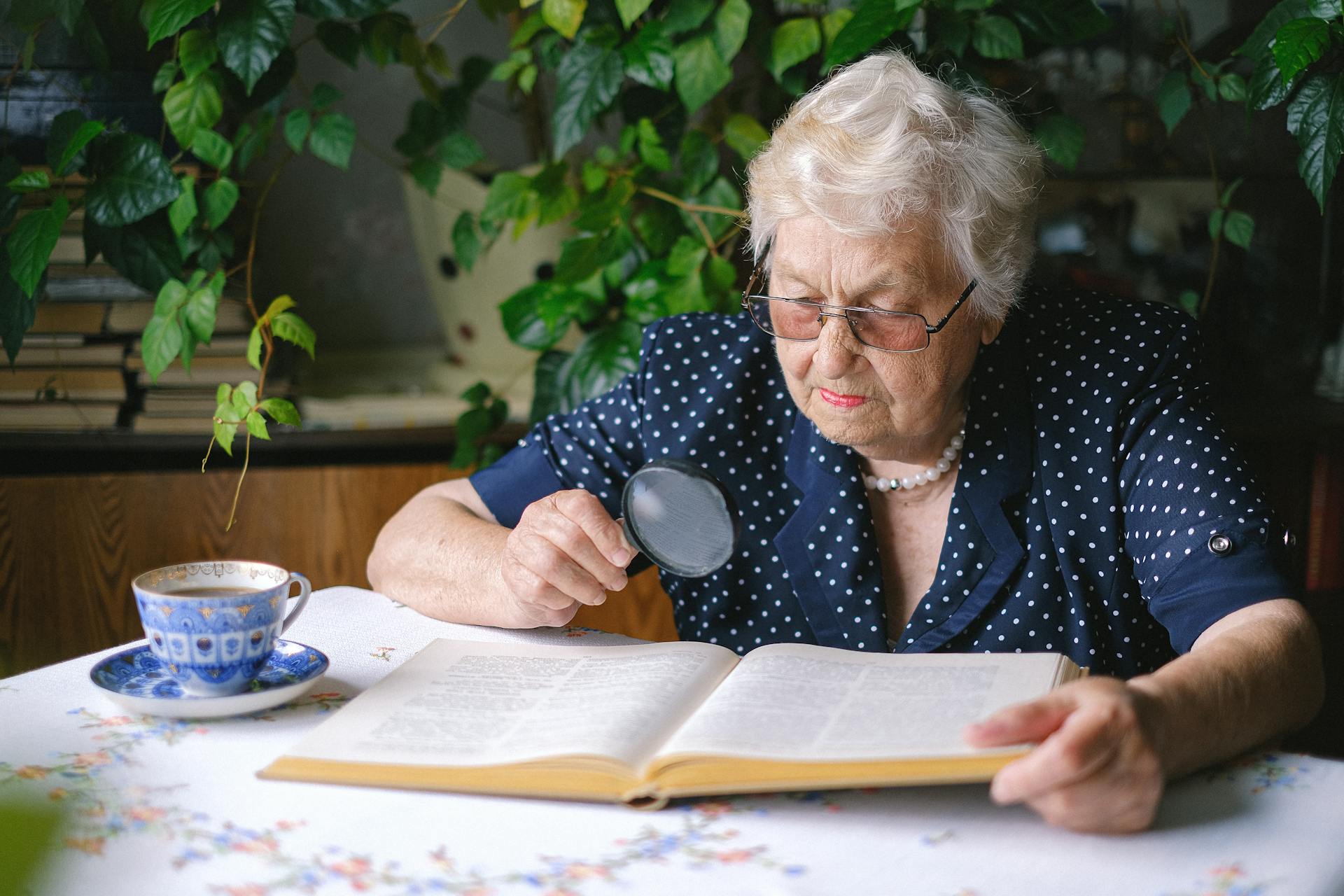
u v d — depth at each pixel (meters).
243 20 1.73
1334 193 2.28
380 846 0.78
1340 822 0.81
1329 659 1.96
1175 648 1.13
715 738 0.84
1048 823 0.81
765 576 1.37
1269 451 2.30
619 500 1.45
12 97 2.00
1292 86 1.58
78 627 2.21
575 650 1.10
